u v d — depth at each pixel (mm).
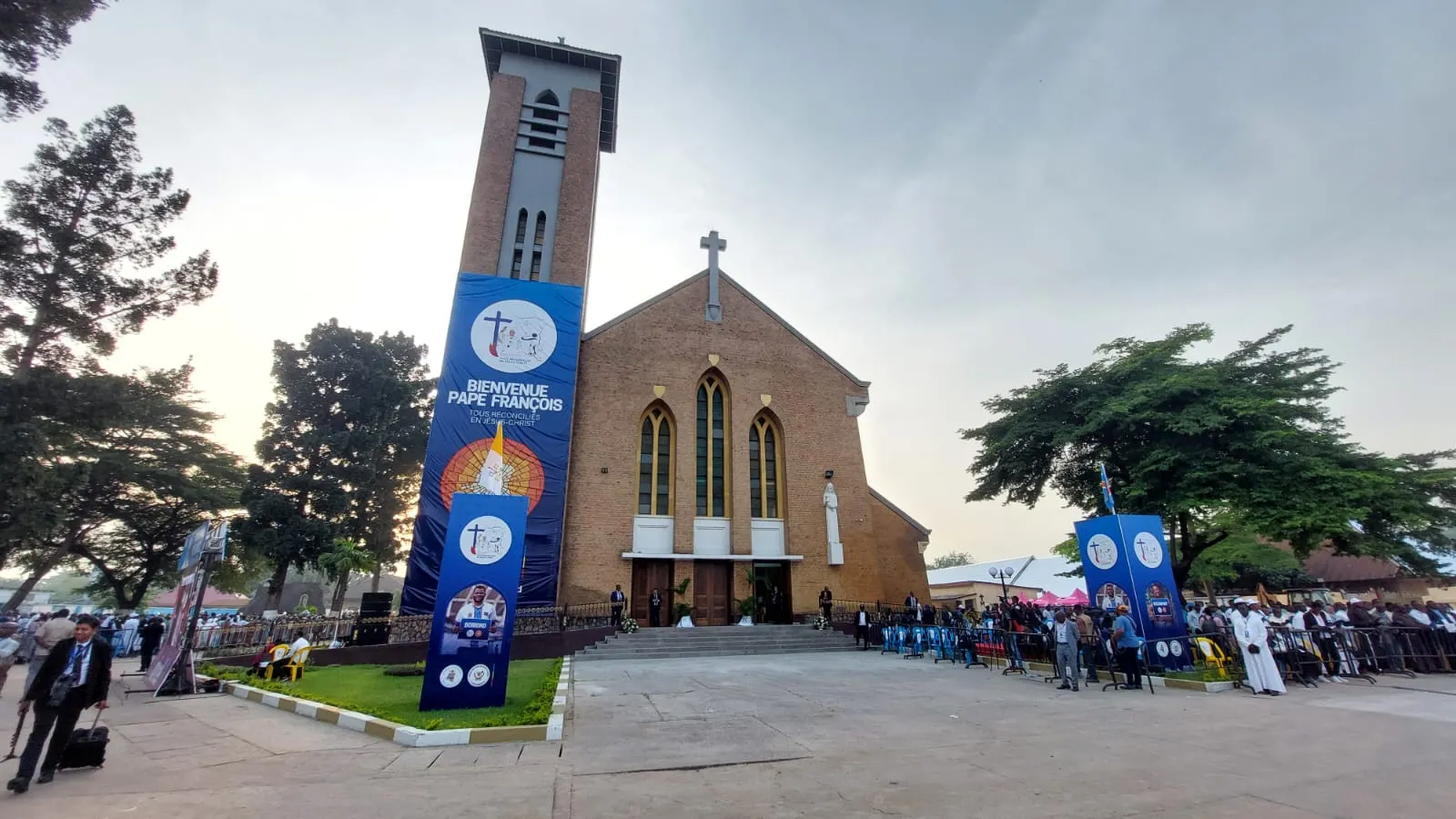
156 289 23438
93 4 14578
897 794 6035
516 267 29297
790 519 28719
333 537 39344
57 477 21359
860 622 23578
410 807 5723
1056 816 5395
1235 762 7156
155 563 39812
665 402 28766
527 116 31969
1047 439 26188
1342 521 19469
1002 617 18922
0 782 6656
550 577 23984
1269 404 21391
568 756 7633
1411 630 15719
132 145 23422
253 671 16125
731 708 10930
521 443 24891
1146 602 15156
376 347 45156
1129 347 26469
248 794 6129
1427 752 7500
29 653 19328
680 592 26047
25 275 21188
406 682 14516
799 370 31172
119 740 8875
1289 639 14453
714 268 31531
